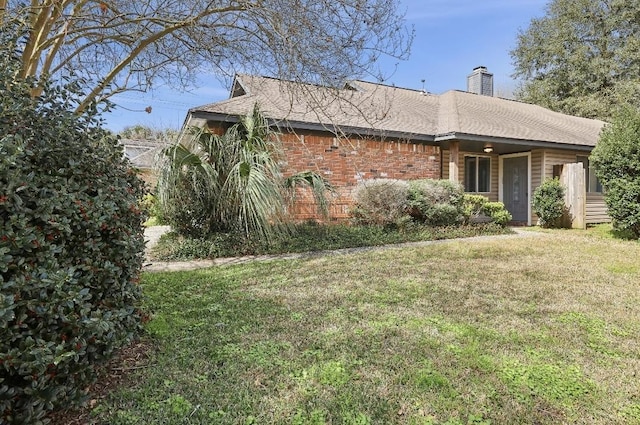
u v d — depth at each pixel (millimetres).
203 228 7094
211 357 2764
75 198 2098
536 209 10953
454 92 14352
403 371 2559
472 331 3217
